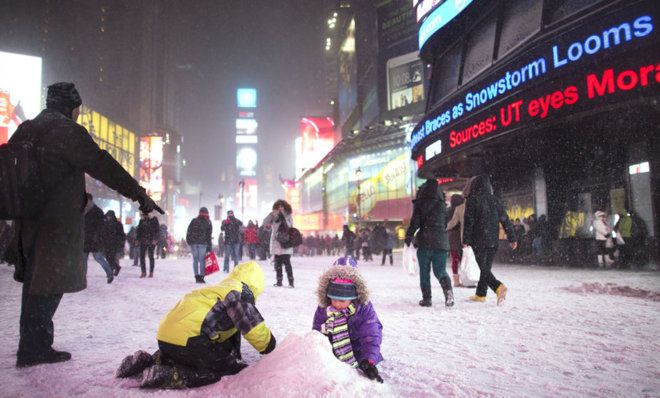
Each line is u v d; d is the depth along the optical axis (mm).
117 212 54688
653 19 10258
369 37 66688
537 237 17484
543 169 18234
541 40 12953
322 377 2582
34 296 3510
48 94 3811
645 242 13805
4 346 4328
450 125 17906
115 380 3104
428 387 3037
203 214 12289
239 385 2715
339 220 62406
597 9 11531
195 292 3123
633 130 13844
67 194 3555
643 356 4012
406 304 7355
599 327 5332
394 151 48125
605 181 15547
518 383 3217
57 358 3652
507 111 14188
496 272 13875
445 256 7121
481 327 5352
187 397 2688
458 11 17828
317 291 3365
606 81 11203
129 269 18047
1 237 16531
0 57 46688
